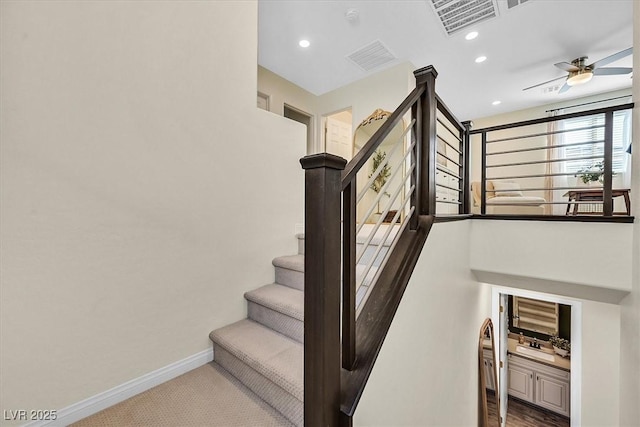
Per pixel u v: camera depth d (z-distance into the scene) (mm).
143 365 1432
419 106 1659
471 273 2637
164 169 1510
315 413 843
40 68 1118
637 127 1742
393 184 3742
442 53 3457
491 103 5109
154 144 1468
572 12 2727
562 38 3141
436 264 1703
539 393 4785
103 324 1304
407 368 1319
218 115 1765
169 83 1526
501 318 4480
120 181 1348
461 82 4234
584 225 2082
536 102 5090
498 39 3164
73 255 1216
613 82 4336
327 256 840
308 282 862
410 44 3277
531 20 2850
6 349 1069
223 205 1796
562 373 4566
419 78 1713
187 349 1610
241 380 1500
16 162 1072
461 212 2637
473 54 3469
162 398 1372
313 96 4676
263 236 2057
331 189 854
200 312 1675
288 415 1238
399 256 1423
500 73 3939
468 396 2627
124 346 1368
